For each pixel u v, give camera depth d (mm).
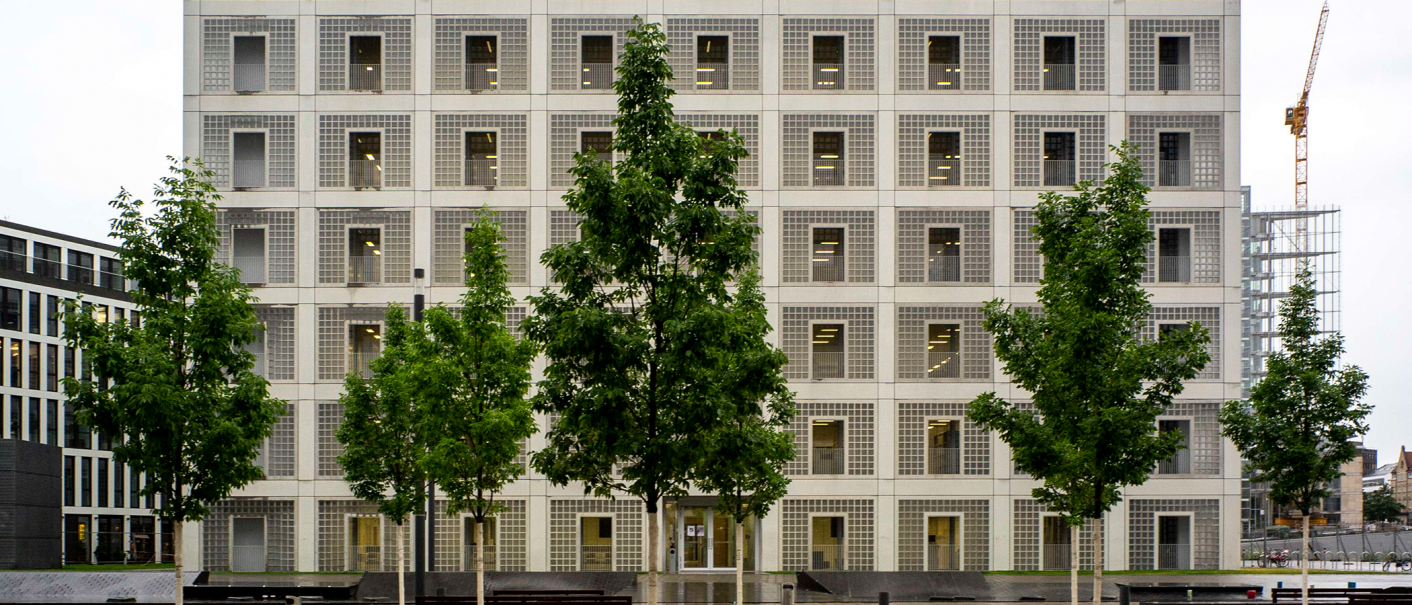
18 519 37812
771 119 38500
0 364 61688
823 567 37531
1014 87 38969
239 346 20234
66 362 65938
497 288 22797
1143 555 37812
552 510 37344
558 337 15586
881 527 37531
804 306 38156
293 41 38812
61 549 40500
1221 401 38344
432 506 29312
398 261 38344
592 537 37688
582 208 16250
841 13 38875
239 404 19734
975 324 38281
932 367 38500
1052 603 28000
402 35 38812
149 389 17969
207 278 20141
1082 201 21484
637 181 15500
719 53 39375
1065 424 19859
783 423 25406
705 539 37594
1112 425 18875
